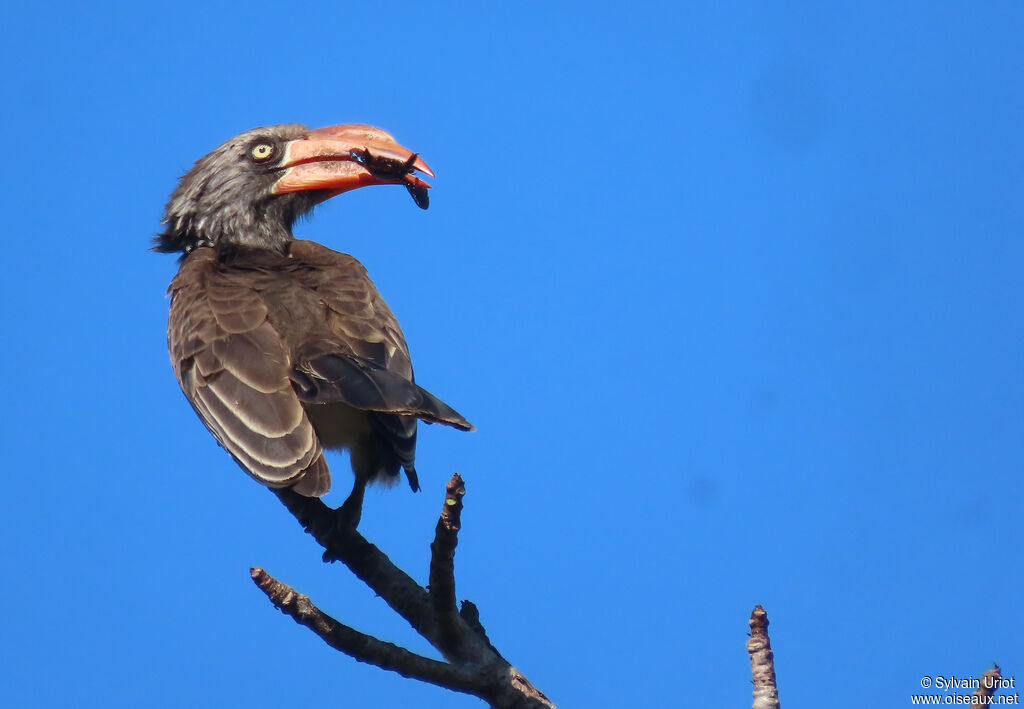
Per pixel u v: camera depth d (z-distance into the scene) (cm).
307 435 947
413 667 820
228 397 987
